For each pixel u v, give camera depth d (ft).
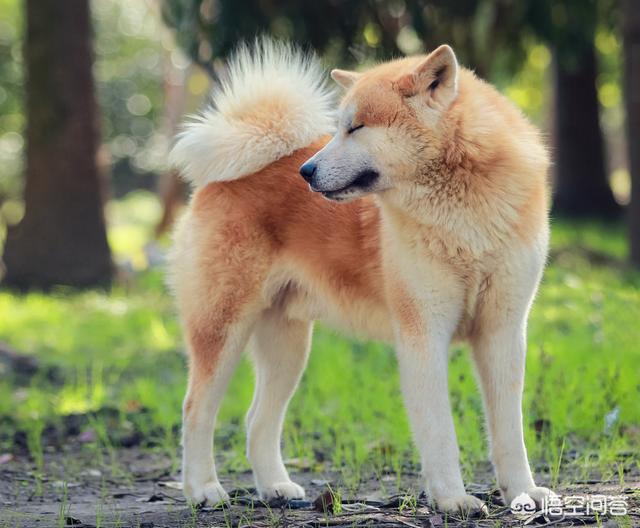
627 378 49.93
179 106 160.45
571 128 153.58
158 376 63.05
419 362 33.09
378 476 40.09
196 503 35.78
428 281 33.12
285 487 37.06
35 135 105.09
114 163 286.05
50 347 75.10
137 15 246.47
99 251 106.01
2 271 113.80
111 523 33.32
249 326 38.19
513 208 32.45
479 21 103.71
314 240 37.47
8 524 33.40
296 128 38.58
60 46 104.22
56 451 48.73
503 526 30.35
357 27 101.04
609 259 105.91
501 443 32.99
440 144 32.78
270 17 98.63
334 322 38.29
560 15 105.40
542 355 48.42
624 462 39.88
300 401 52.54
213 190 38.83
